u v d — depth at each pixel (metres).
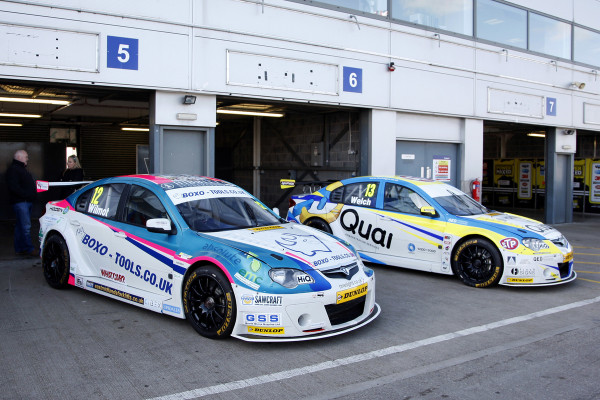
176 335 5.11
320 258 5.05
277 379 4.11
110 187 6.38
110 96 10.37
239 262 4.79
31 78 7.80
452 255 7.49
